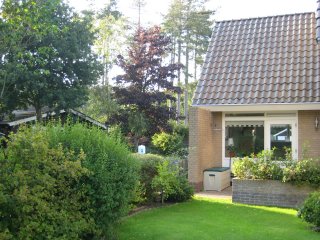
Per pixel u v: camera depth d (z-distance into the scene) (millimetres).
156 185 12719
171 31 50562
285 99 15172
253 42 18547
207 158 17203
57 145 7773
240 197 13500
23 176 6367
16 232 6398
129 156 8711
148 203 13000
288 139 16953
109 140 8586
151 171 12992
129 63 33875
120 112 32625
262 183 13250
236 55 18078
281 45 17906
